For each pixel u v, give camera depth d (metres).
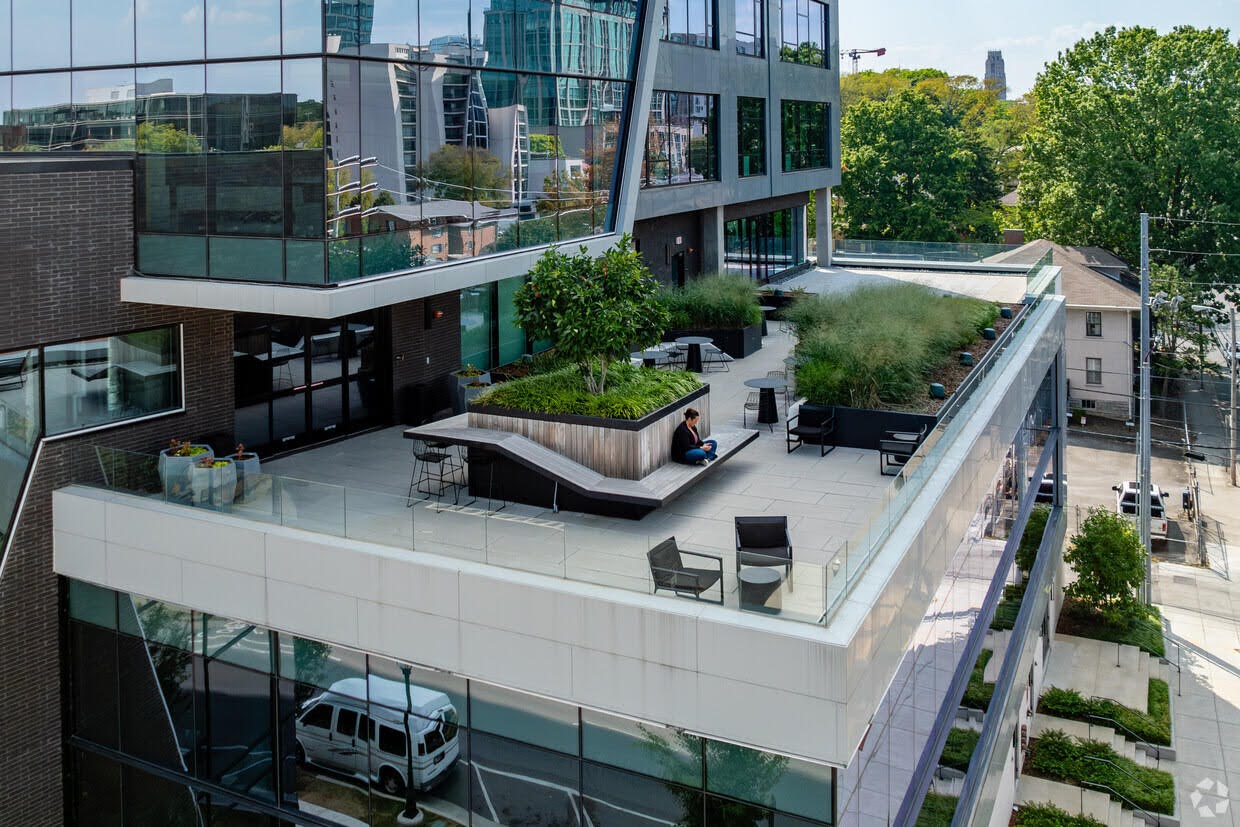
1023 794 24.45
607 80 24.84
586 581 13.27
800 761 12.15
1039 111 65.88
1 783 17.14
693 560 12.59
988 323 29.25
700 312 29.80
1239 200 59.16
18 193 16.31
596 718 13.30
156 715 17.12
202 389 19.38
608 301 18.12
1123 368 58.03
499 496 18.09
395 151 17.89
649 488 16.94
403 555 14.30
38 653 17.52
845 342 22.72
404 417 23.78
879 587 13.02
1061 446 37.00
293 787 15.84
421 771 14.70
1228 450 53.19
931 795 15.48
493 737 14.02
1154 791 24.42
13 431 16.78
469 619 13.79
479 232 20.45
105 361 17.91
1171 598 36.84
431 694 14.48
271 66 16.44
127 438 18.27
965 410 20.17
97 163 17.41
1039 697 28.47
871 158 75.62
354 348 22.80
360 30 16.81
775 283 41.34
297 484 15.22
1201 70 59.88
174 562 16.22
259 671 15.98
